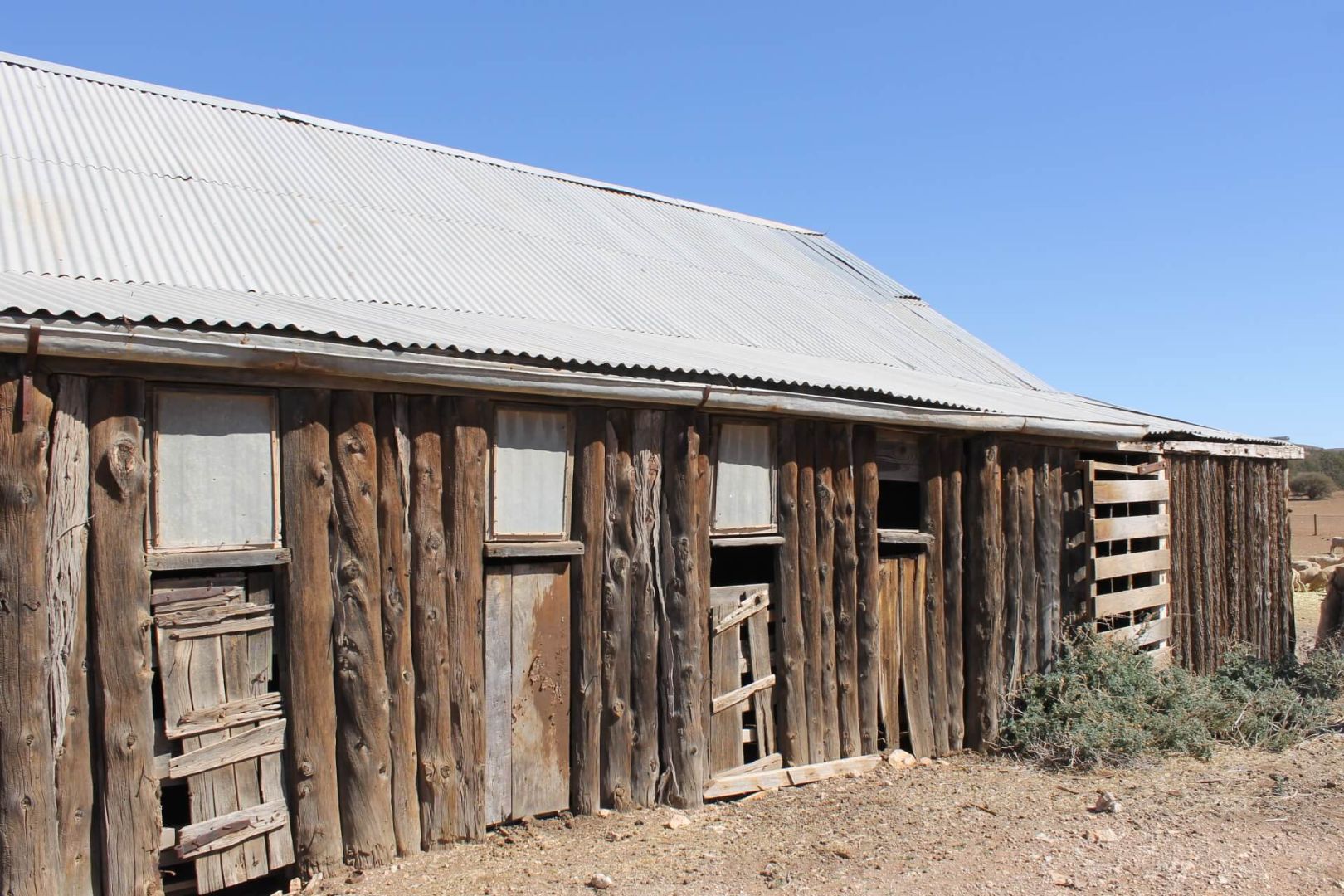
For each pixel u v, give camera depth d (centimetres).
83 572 501
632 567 684
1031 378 1295
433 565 605
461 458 614
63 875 490
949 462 874
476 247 997
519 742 644
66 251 693
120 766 504
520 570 646
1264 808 724
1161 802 736
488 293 894
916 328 1316
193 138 993
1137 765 834
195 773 530
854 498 809
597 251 1125
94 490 504
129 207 809
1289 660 1119
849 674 799
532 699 650
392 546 592
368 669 578
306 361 538
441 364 582
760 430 755
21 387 481
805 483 779
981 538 887
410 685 596
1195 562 1125
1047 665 939
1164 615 1080
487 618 632
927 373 1097
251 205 902
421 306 809
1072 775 810
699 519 711
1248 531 1207
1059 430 909
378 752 580
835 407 761
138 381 515
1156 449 1048
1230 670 1097
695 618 704
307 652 560
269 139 1065
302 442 562
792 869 598
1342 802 738
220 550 538
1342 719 988
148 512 521
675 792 696
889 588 841
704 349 866
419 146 1228
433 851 603
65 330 475
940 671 866
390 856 584
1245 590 1199
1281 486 1266
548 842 623
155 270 714
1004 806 727
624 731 681
